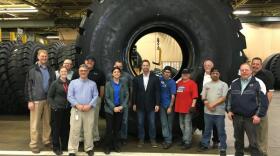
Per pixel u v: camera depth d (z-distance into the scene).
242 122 4.92
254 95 4.79
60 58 8.50
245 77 4.82
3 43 9.20
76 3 19.78
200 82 5.50
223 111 5.39
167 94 5.64
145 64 5.57
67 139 5.69
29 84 5.61
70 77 6.02
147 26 5.27
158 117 5.80
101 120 8.36
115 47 5.21
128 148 5.70
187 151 5.58
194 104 5.45
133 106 5.66
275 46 24.00
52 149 5.68
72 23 22.52
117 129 5.51
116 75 5.25
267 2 20.78
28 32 25.80
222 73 5.32
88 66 5.24
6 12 19.64
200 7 5.18
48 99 5.52
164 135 5.69
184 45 5.64
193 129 6.09
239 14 22.11
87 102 5.33
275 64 18.59
